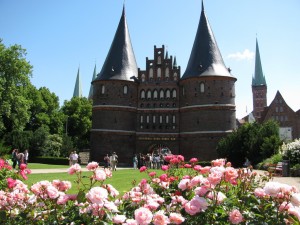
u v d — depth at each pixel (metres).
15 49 52.31
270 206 4.98
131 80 57.44
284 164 24.20
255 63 136.25
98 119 56.16
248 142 42.03
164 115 58.28
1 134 58.72
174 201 5.54
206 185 5.06
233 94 54.47
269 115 92.75
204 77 53.84
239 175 6.43
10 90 51.66
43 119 70.19
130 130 56.94
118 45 59.38
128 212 5.59
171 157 10.40
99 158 54.94
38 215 5.04
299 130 89.88
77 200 4.77
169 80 58.91
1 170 11.73
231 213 4.65
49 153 61.31
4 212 5.03
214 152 52.25
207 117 53.28
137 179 22.66
